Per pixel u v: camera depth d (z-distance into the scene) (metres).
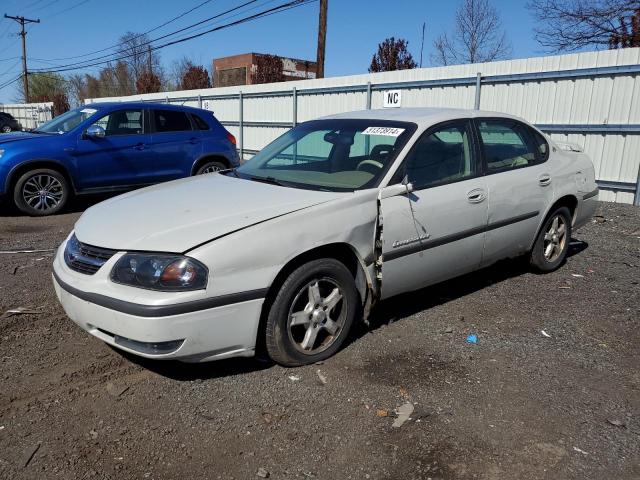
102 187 9.02
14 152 8.27
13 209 9.19
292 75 40.31
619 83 9.84
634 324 4.51
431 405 3.28
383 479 2.66
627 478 2.69
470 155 4.69
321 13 18.55
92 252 3.45
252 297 3.32
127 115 9.25
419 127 4.40
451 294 5.14
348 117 5.00
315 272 3.62
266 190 4.06
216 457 2.81
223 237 3.28
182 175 9.81
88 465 2.73
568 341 4.17
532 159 5.32
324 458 2.81
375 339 4.15
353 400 3.33
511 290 5.27
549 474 2.70
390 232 3.95
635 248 6.97
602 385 3.55
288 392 3.41
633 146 9.83
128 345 3.25
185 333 3.16
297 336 3.87
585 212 5.94
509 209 4.88
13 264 5.88
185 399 3.32
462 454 2.85
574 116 10.51
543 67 10.80
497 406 3.28
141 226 3.48
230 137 10.42
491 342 4.13
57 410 3.20
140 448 2.87
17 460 2.75
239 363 3.76
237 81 41.75
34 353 3.86
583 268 6.05
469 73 11.98
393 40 27.78
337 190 4.00
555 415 3.20
